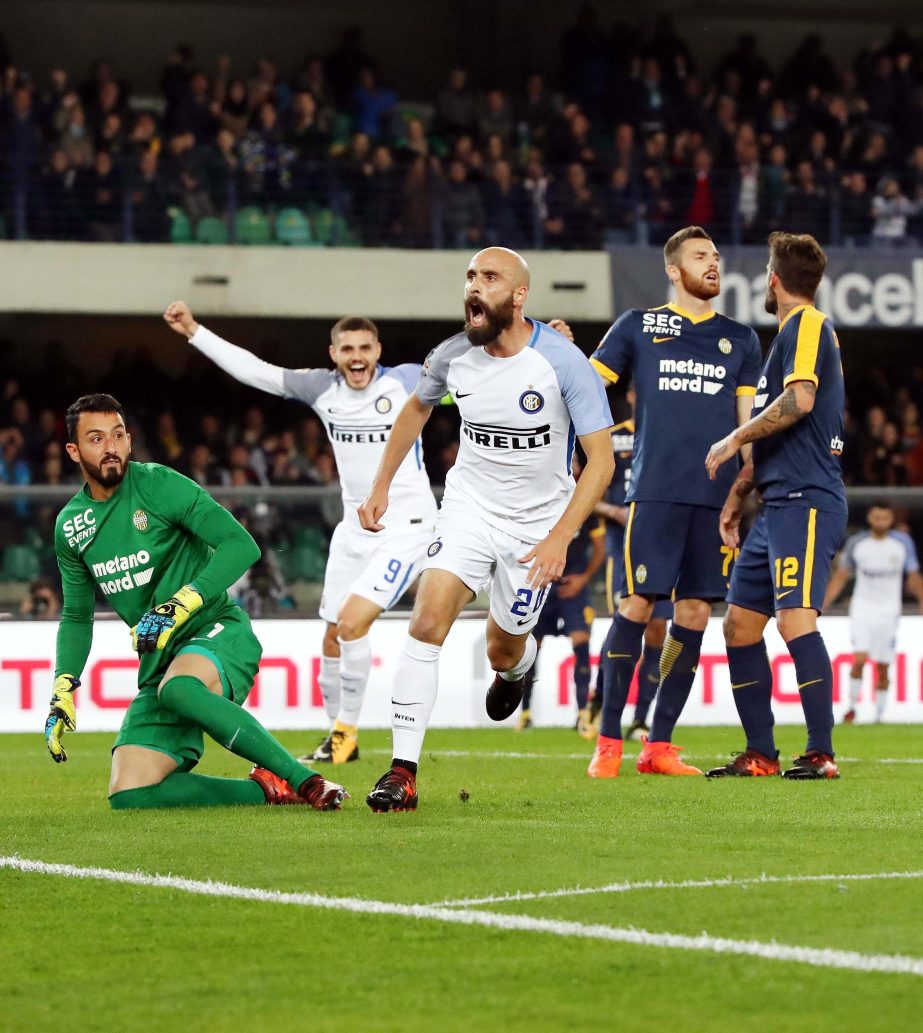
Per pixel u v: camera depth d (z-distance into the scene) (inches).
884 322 3004.4
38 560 1961.1
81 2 3698.3
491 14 3843.5
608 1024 437.1
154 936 554.6
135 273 2930.6
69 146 3031.5
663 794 985.5
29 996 475.5
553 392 868.6
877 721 2101.4
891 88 3533.5
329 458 2888.8
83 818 869.8
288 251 2992.1
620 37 3508.9
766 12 3959.2
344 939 544.1
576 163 3218.5
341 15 3811.5
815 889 621.0
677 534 1121.4
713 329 1133.7
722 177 3213.6
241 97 3238.2
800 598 1072.8
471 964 506.9
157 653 924.0
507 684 979.9
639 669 1624.0
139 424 3056.1
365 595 1316.4
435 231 3088.1
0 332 3353.8
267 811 886.4
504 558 893.8
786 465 1069.1
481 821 831.7
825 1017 440.1
